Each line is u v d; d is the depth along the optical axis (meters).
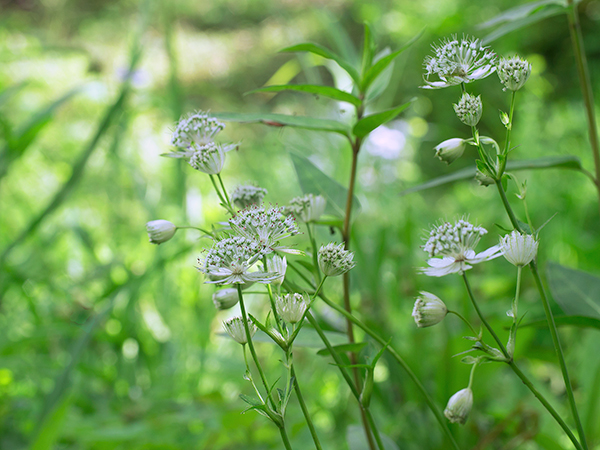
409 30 2.19
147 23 0.98
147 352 0.85
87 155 0.77
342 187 0.48
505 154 0.34
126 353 0.88
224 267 0.34
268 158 1.57
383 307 0.79
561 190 1.20
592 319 0.40
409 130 1.65
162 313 0.94
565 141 1.51
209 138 0.40
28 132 0.77
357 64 1.16
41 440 0.52
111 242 1.17
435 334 0.73
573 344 0.75
